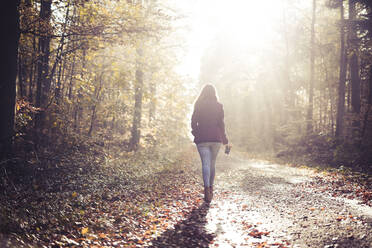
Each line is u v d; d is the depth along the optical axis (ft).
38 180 21.39
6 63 19.24
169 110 54.13
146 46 39.81
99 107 39.88
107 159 32.01
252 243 11.80
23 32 25.02
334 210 16.26
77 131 37.68
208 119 17.87
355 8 52.65
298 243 11.56
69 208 15.31
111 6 31.07
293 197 20.51
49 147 29.48
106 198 19.48
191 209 17.28
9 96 19.51
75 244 10.96
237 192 22.84
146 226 14.12
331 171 35.91
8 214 11.84
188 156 55.11
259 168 42.11
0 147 19.52
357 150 45.01
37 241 10.55
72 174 24.45
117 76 38.06
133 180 26.18
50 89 33.40
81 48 30.30
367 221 13.83
